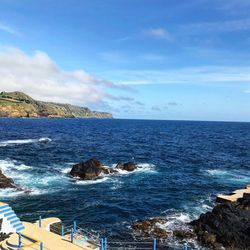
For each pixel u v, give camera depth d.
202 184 44.25
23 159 59.81
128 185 42.62
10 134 116.25
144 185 42.84
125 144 92.62
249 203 29.58
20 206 32.75
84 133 133.88
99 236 25.59
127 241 24.77
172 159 66.12
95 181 44.16
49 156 64.50
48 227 23.39
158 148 84.88
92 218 29.98
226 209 27.00
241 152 80.31
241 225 24.64
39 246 19.84
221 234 24.28
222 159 67.50
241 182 46.03
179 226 27.47
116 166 53.00
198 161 64.25
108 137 116.94
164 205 34.03
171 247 23.69
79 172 46.00
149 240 24.91
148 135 134.25
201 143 102.44
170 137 125.38
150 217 30.36
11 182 40.50
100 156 67.12
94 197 36.59
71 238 21.08
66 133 130.88
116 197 36.84
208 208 32.94
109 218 30.03
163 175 49.56
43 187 40.12
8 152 68.06
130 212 31.77
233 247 23.25
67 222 28.86
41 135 116.38
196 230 25.91
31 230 22.31
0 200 34.31
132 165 53.03
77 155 67.31
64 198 35.88
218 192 39.88
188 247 23.64
